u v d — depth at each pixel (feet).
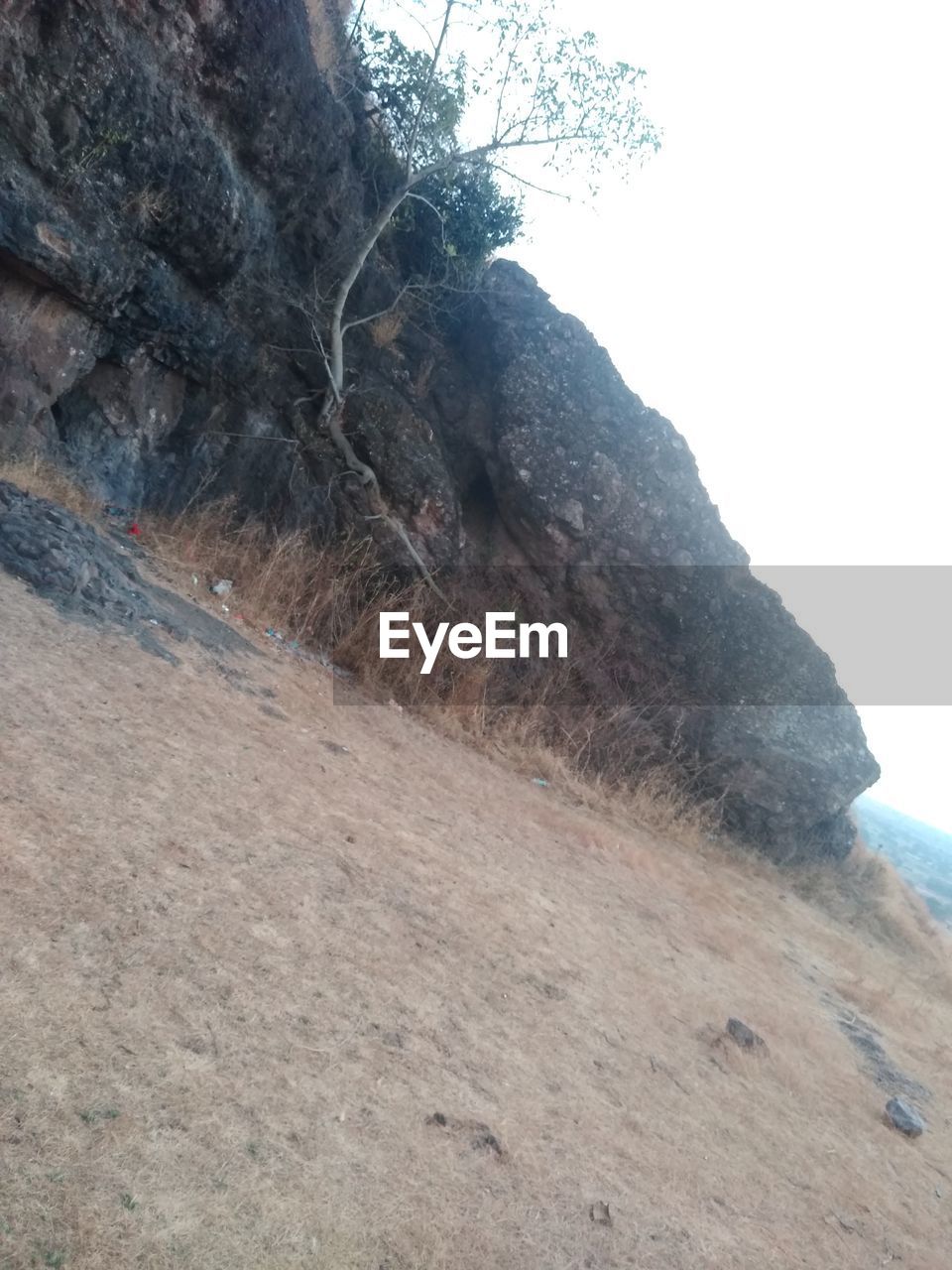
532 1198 7.96
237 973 8.99
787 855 34.96
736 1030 13.84
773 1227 9.34
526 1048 10.40
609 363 35.40
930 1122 14.58
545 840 20.71
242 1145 6.93
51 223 22.03
